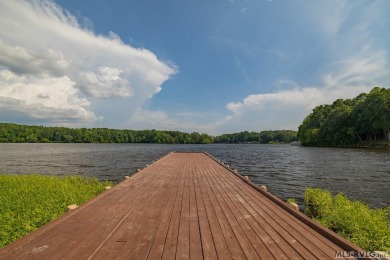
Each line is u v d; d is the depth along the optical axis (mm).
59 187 12172
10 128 121375
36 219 7184
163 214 5633
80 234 4422
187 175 11859
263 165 27609
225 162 31500
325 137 68750
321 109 85875
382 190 14062
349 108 63594
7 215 7434
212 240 4148
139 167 26328
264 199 7090
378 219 6895
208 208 6137
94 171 23281
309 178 18438
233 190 8367
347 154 38781
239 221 5141
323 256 3539
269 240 4141
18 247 3881
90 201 6656
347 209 7562
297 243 4004
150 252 3707
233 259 3469
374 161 28375
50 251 3744
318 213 8750
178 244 3992
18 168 25656
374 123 51781
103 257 3549
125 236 4328
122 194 7730
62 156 41656
